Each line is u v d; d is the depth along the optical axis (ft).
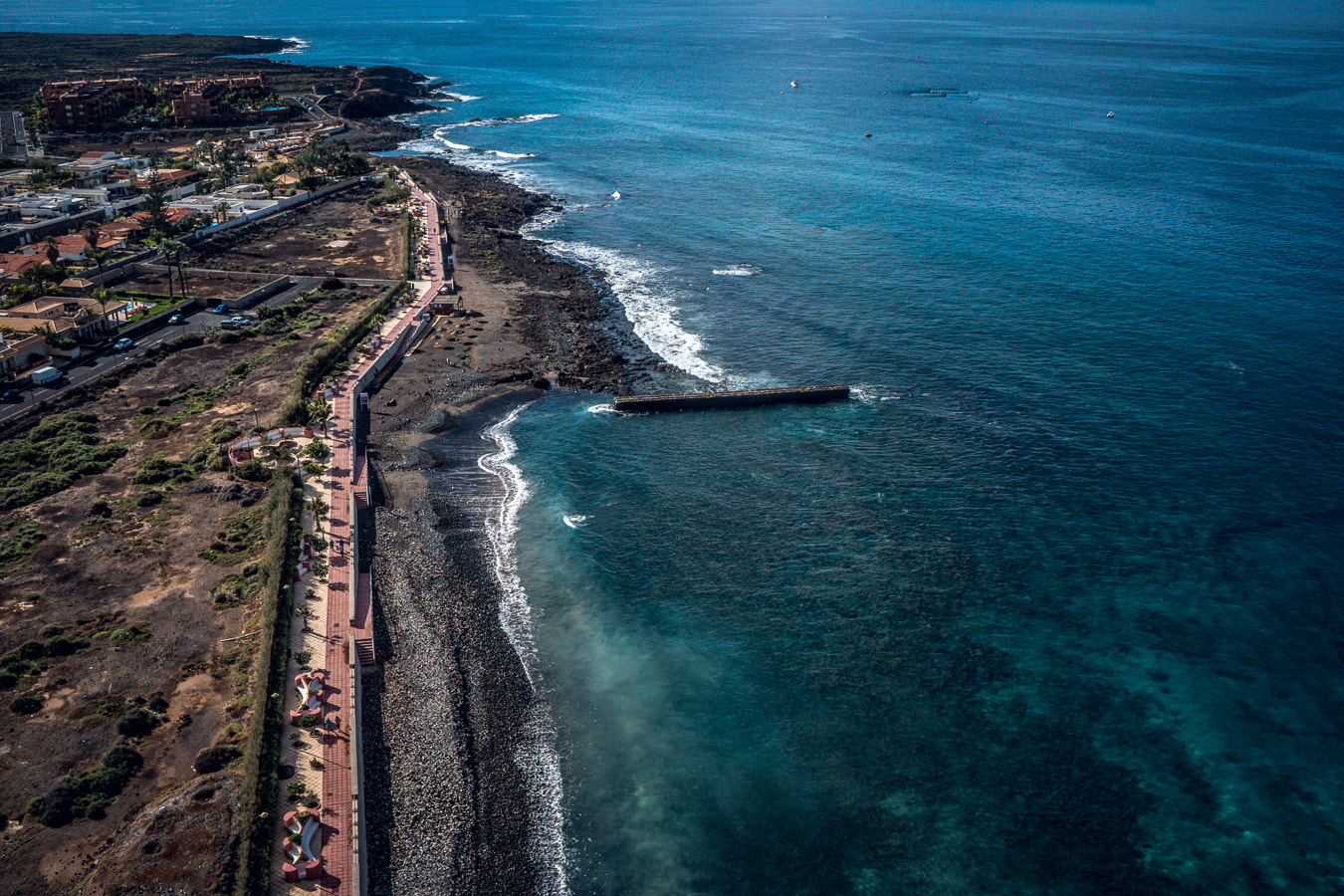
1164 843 164.86
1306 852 162.40
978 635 217.15
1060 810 171.73
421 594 227.20
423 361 361.51
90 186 593.01
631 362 369.09
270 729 171.94
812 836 167.02
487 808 169.37
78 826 153.17
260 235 522.88
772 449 304.09
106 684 185.06
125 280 435.12
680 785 177.27
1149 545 248.52
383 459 290.76
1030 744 186.60
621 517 265.95
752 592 233.35
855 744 187.32
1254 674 203.72
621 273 478.59
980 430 311.27
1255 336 374.63
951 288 444.96
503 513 266.36
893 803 173.78
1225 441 297.94
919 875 159.63
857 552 248.93
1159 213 563.48
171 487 259.19
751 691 201.36
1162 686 200.95
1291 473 279.28
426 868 155.43
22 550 227.81
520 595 230.68
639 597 231.30
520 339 386.52
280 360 347.36
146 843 149.28
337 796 161.27
